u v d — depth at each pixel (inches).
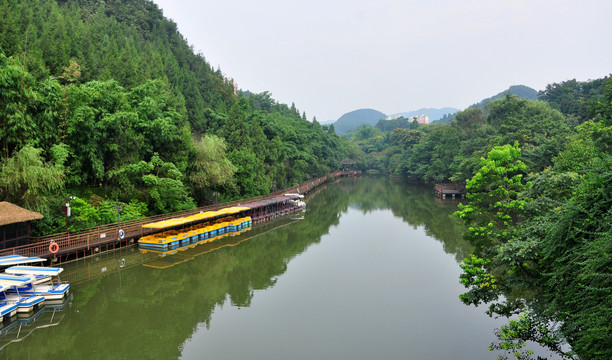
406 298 1064.8
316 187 4379.9
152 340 821.9
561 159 1284.4
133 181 1696.6
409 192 3831.2
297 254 1553.9
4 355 750.5
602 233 502.3
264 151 2856.8
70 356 752.3
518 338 765.3
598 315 486.9
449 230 1964.8
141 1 4574.3
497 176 1098.7
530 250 711.1
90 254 1370.6
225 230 1959.9
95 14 3550.7
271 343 809.5
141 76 2285.9
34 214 1158.3
